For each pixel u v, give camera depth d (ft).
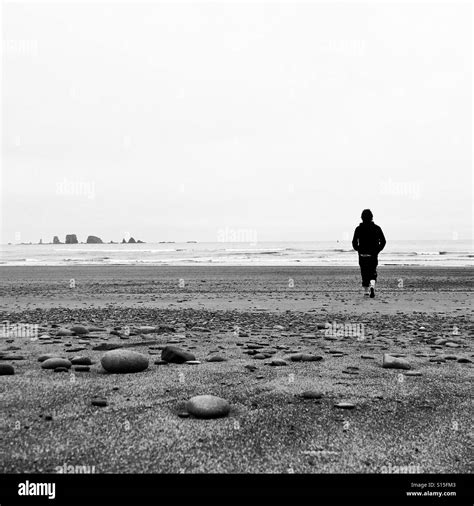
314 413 12.45
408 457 9.91
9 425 11.32
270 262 140.46
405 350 21.68
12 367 16.39
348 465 9.53
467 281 71.26
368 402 13.47
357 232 48.62
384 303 43.14
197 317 33.47
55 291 56.90
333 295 50.96
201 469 9.25
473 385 15.38
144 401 13.29
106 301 45.24
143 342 22.57
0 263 144.77
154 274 89.35
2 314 35.04
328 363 18.57
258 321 31.48
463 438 10.89
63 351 20.59
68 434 10.79
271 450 10.12
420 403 13.43
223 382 15.43
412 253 211.82
